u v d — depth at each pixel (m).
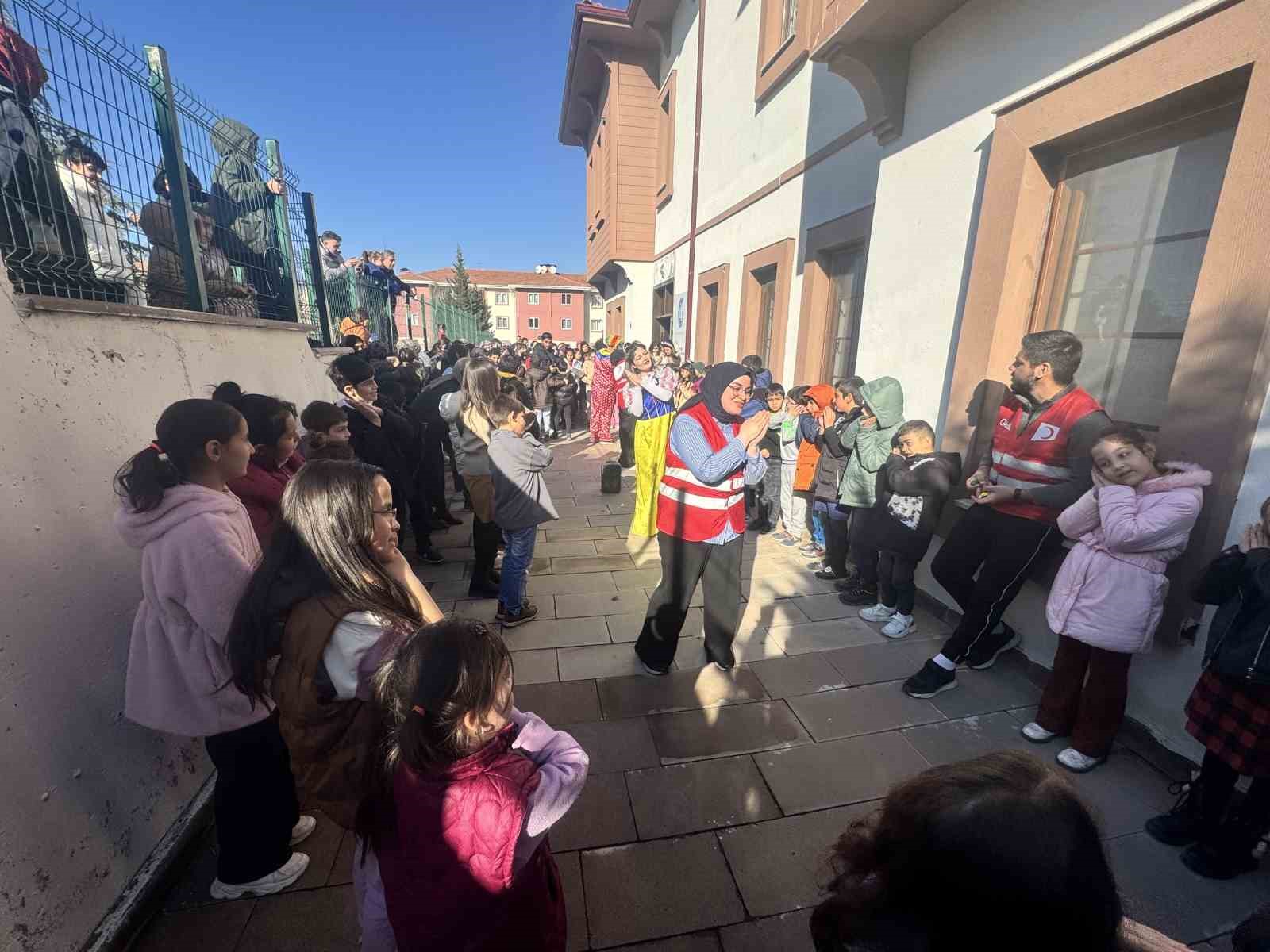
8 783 1.38
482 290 45.41
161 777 1.90
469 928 1.01
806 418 4.56
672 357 7.33
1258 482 1.89
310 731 1.23
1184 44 2.04
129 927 1.62
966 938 0.60
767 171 6.26
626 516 5.62
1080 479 2.38
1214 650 1.73
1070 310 2.76
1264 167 1.83
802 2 5.20
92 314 1.95
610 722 2.55
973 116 3.08
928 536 3.07
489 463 3.24
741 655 3.10
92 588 1.74
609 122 10.90
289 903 1.75
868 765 2.31
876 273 3.92
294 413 2.24
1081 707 2.27
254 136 3.95
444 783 0.97
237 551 1.49
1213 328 1.99
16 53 1.88
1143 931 0.72
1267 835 1.74
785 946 1.63
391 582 1.33
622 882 1.81
